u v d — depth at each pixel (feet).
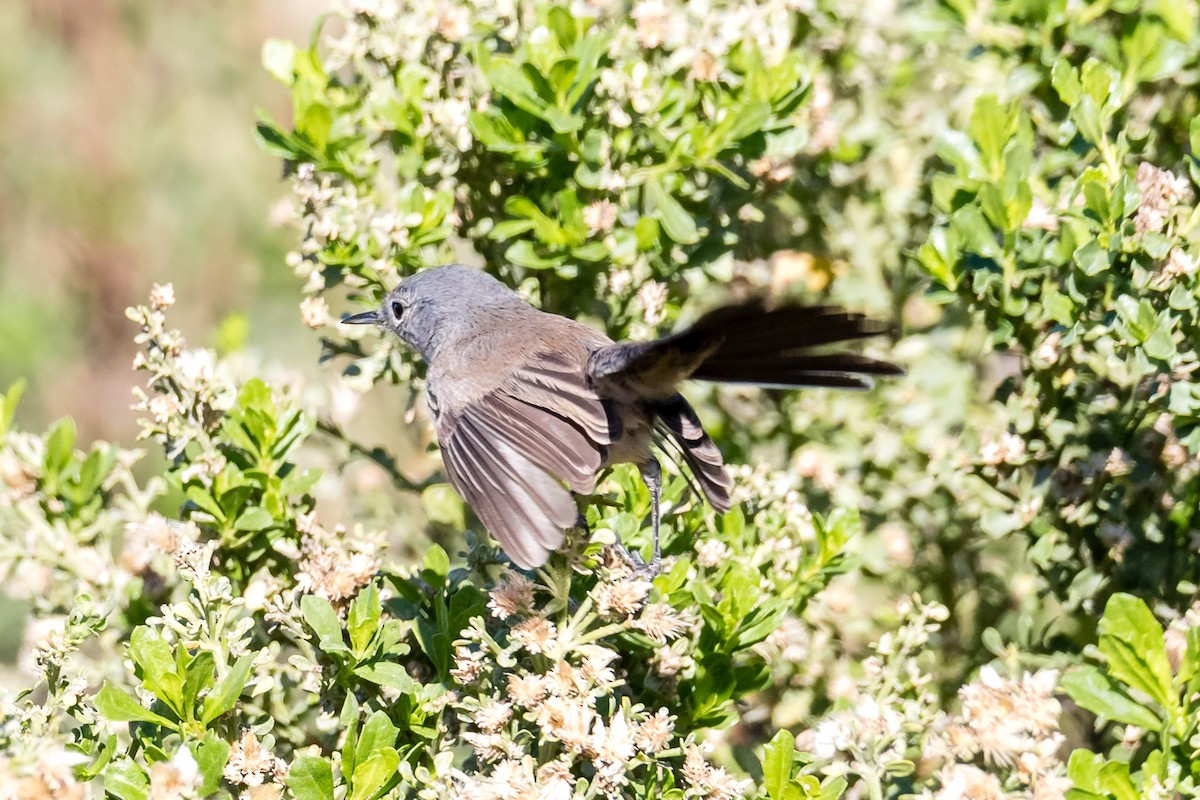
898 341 38.58
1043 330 31.14
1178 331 28.78
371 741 23.82
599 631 25.43
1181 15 32.50
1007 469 30.94
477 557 27.89
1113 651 24.57
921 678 28.76
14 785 21.80
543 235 31.45
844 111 38.14
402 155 32.63
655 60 33.32
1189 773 24.53
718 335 25.93
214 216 59.72
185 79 61.31
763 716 32.81
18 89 60.03
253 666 25.75
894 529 36.73
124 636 30.94
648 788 25.02
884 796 27.40
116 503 32.37
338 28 62.44
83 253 58.95
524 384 28.94
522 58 32.42
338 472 33.99
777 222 38.73
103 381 58.70
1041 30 34.01
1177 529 31.22
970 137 31.07
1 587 35.35
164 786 22.38
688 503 30.07
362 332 33.78
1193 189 30.91
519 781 23.35
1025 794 23.80
